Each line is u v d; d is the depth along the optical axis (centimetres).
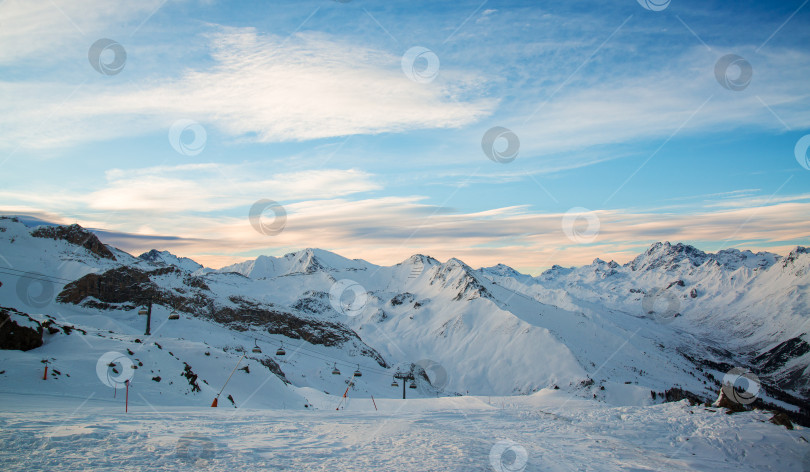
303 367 10425
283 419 2111
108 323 8100
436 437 1709
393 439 1622
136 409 2077
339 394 9319
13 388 2233
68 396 2284
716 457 1719
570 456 1576
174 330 9481
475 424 2320
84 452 1046
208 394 3194
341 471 1094
